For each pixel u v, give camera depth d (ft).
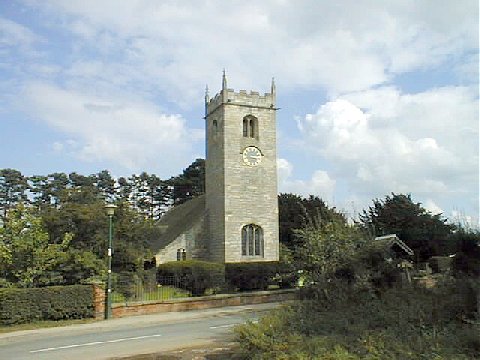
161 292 103.40
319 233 64.44
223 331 65.10
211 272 111.96
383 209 157.48
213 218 154.92
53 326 72.28
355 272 54.08
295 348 33.81
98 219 104.88
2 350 56.39
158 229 156.87
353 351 32.09
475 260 53.83
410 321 38.65
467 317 37.60
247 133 155.22
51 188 328.49
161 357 46.52
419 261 137.18
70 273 85.76
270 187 154.10
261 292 100.22
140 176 359.05
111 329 70.79
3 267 78.28
